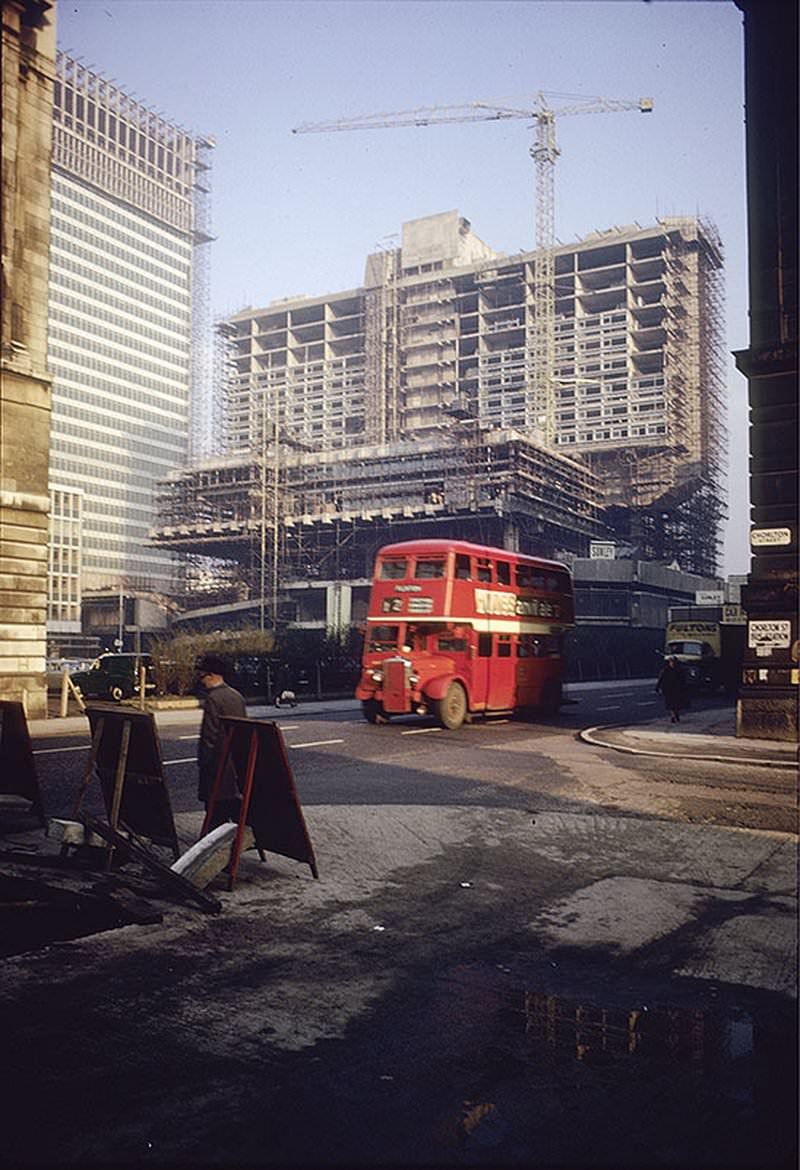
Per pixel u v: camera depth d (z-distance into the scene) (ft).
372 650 77.41
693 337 553.23
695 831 33.55
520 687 84.64
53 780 43.45
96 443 628.28
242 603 390.01
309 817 34.53
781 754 57.41
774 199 65.36
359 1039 15.21
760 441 65.98
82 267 628.69
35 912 22.74
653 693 149.28
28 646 82.84
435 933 21.25
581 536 441.68
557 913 22.98
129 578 603.67
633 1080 13.78
